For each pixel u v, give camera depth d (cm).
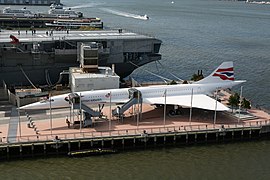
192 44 17412
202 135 6594
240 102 7644
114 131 6412
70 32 10562
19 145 5784
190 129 6612
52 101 6781
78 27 18075
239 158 6156
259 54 15338
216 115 7369
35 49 8731
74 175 5431
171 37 19400
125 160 5934
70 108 7019
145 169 5678
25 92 7862
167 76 11669
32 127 6469
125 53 9594
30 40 8850
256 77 11669
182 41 18200
